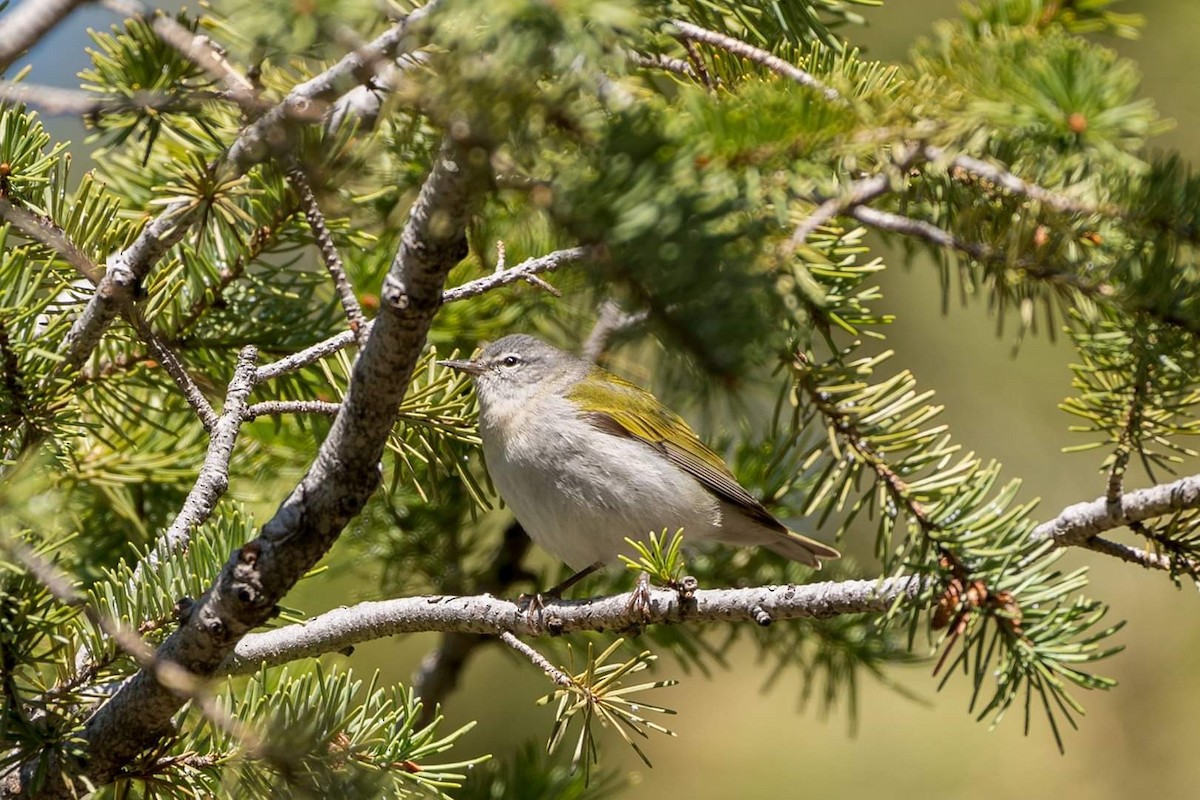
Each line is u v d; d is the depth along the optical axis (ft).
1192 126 44.09
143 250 23.07
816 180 19.36
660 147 17.52
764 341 16.38
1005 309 22.40
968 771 53.72
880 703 56.08
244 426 31.37
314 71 26.22
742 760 54.54
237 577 20.43
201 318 28.53
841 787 53.78
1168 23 43.29
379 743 22.07
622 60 16.76
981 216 21.65
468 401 29.45
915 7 47.42
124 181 30.22
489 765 33.01
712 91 23.93
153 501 30.81
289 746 21.03
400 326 18.44
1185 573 22.29
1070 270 21.34
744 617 24.20
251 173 26.61
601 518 33.04
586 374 34.19
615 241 16.26
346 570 35.22
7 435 23.02
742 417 16.71
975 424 52.01
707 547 35.22
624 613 24.98
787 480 34.60
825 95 19.76
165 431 28.22
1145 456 23.70
